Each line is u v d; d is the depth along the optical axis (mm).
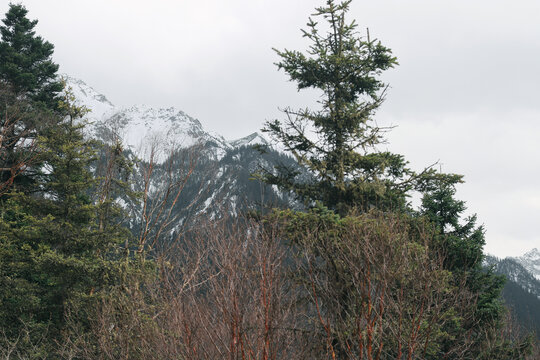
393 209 15977
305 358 8617
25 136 24781
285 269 9062
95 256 17484
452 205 21938
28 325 14883
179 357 8227
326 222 12398
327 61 18562
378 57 18453
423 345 11461
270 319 7828
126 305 10367
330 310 9789
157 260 9719
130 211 21156
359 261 10008
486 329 17203
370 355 9102
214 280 8266
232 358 7441
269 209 11859
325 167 17469
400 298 10047
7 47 29375
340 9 19250
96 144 21484
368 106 18031
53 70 30438
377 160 17219
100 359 10734
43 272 16594
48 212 18594
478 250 19641
